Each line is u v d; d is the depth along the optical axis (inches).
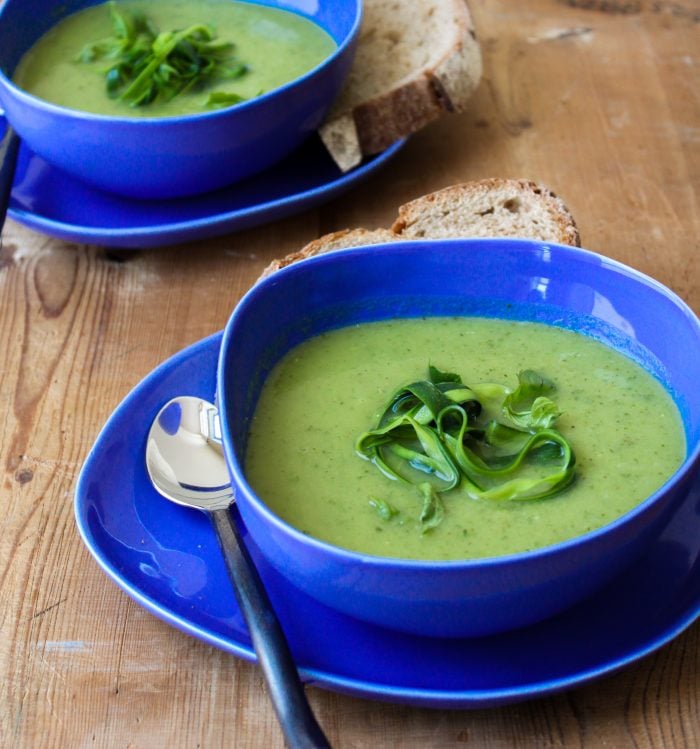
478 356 26.4
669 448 24.6
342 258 26.3
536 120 35.4
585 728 23.4
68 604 25.1
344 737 23.3
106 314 30.6
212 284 31.3
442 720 23.5
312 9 35.6
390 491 24.0
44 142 31.1
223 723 23.6
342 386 25.8
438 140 34.9
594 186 33.4
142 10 36.2
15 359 29.6
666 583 23.9
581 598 23.0
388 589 21.9
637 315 25.8
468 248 26.5
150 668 24.2
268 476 24.3
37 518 26.5
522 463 24.3
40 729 23.5
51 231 31.1
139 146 30.3
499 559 21.5
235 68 33.9
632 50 37.9
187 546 24.7
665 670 23.9
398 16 35.4
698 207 32.8
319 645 23.2
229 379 24.3
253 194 32.4
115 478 25.4
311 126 32.0
